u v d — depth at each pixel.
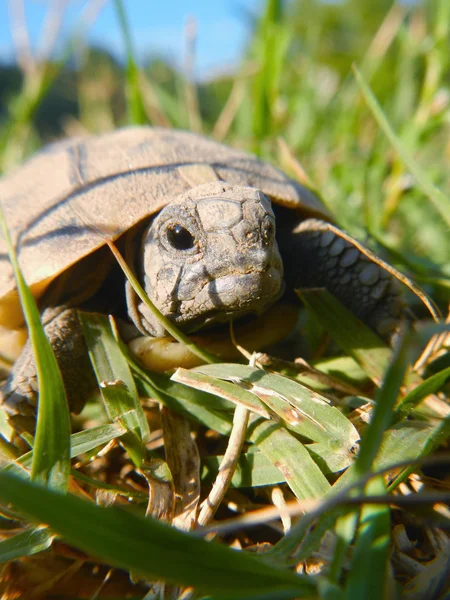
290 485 0.12
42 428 0.12
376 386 0.14
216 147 0.16
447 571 0.11
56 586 0.12
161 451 0.14
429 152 0.28
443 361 0.14
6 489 0.10
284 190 0.15
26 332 0.15
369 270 0.15
